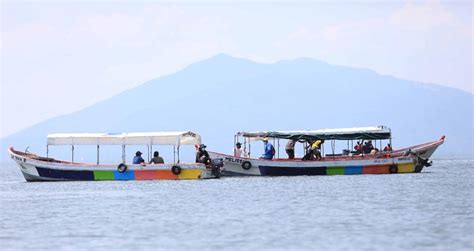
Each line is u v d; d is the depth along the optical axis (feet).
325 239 352.69
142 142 633.20
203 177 629.10
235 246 342.03
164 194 542.16
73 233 378.12
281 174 653.30
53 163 630.33
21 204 497.87
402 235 358.23
